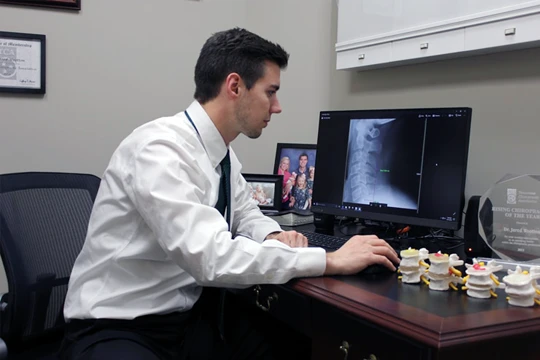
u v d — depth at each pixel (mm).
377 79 1897
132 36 2238
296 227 1763
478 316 848
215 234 1071
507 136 1501
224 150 1323
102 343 1116
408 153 1479
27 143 2096
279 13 2312
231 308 1483
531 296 906
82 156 2180
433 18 1576
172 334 1220
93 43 2170
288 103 2291
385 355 886
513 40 1380
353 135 1618
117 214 1196
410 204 1466
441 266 1004
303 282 1073
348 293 979
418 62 1728
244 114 1274
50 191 1509
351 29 1865
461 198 1368
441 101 1681
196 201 1124
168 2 2301
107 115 2213
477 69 1571
